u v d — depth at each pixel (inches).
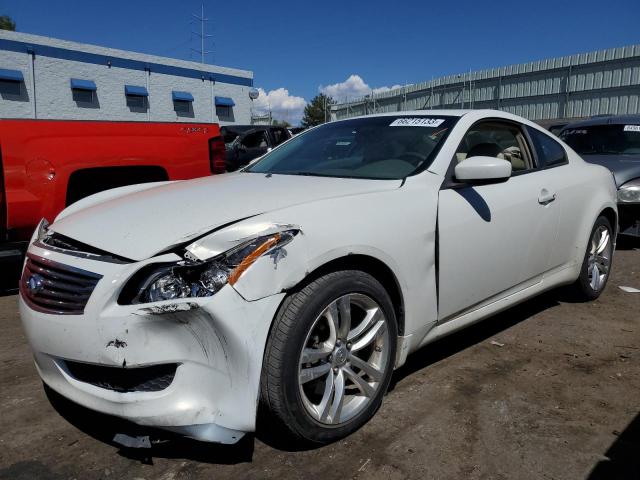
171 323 81.1
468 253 116.4
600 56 855.7
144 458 93.2
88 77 991.6
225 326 80.0
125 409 85.0
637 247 264.4
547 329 152.4
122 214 99.1
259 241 83.4
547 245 143.7
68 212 118.6
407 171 118.1
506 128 145.2
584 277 167.2
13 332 154.3
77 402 89.8
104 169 197.2
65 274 88.6
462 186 119.1
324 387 94.5
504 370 126.3
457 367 127.8
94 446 97.0
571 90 895.7
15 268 198.7
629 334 149.0
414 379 121.6
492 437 98.4
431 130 130.1
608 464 90.6
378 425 102.4
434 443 96.5
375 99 1323.8
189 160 217.8
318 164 133.3
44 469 90.6
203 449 95.7
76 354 84.7
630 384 119.4
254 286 81.6
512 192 130.3
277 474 88.4
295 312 85.4
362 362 98.1
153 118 1096.8
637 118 301.3
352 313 100.8
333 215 93.6
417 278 105.6
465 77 1083.3
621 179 247.4
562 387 117.8
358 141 137.0
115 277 82.6
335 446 95.9
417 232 104.9
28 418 106.4
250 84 1266.0
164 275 82.0
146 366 82.1
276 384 84.7
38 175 180.7
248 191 108.0
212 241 83.5
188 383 83.1
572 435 99.2
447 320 117.3
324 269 91.4
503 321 159.0
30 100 920.9
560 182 148.6
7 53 889.5
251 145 508.4
